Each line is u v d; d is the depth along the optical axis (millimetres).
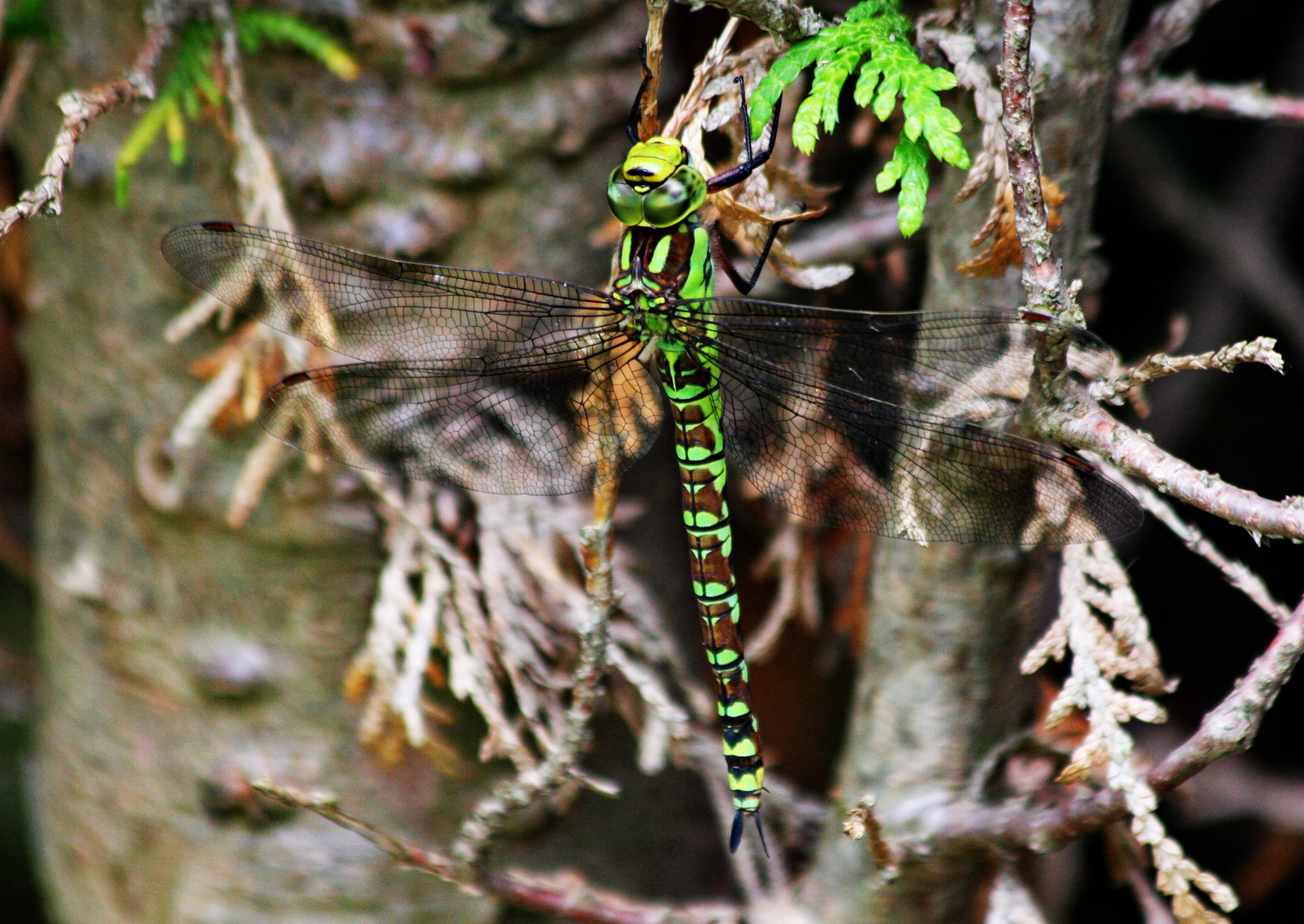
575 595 1173
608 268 1181
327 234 1172
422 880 1183
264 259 1159
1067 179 1151
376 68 1167
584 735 1147
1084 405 1129
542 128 1171
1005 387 1151
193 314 1168
